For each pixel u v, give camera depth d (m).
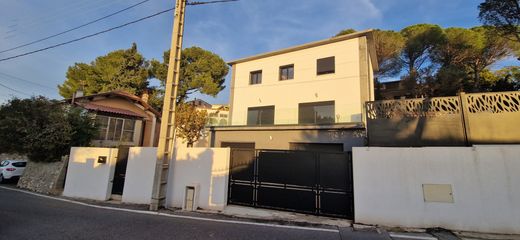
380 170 5.98
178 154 7.91
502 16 14.92
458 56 22.03
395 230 5.41
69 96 24.50
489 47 20.27
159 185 7.30
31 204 7.48
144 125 20.92
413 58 24.44
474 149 5.52
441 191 5.54
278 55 18.86
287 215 6.61
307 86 17.23
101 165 8.81
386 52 23.95
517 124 7.45
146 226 5.50
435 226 5.45
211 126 17.58
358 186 6.06
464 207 5.38
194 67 27.31
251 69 19.88
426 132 8.38
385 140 8.81
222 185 7.27
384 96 25.38
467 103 8.07
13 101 12.18
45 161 11.16
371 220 5.82
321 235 5.07
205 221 5.99
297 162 7.13
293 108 16.84
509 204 5.17
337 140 13.62
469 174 5.46
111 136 17.81
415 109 8.65
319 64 17.27
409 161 5.84
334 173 6.66
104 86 24.98
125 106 20.06
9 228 5.12
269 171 7.45
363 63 15.64
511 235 5.04
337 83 16.19
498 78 22.05
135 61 27.23
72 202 7.97
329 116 16.05
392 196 5.80
